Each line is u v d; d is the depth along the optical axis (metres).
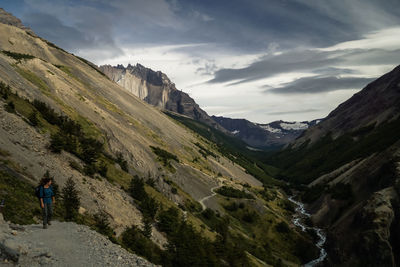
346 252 116.81
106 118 139.00
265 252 117.44
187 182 153.62
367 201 127.31
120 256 17.75
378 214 113.69
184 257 39.16
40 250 13.55
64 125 68.69
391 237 109.88
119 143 113.88
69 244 16.33
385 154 175.75
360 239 112.19
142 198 57.44
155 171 125.06
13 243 12.45
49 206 18.55
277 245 137.62
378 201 120.69
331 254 125.06
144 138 175.00
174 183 134.62
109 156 83.56
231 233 119.56
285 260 124.38
